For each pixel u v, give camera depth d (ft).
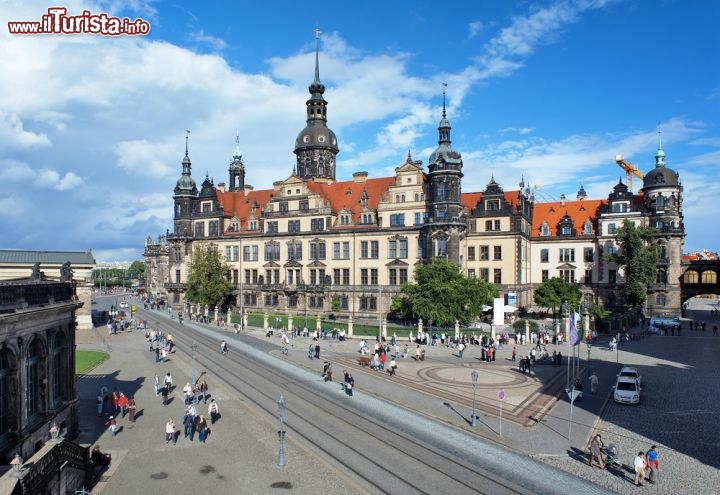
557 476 94.43
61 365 114.11
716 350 227.61
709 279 344.08
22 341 92.27
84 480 89.35
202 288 349.61
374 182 360.07
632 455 104.88
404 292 280.31
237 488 89.81
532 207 375.66
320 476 94.53
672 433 118.01
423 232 315.99
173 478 94.17
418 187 320.91
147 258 633.61
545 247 362.74
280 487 90.07
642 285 316.40
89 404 142.20
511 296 312.29
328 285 343.26
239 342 255.09
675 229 337.31
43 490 75.51
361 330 280.92
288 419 128.57
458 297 251.80
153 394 153.58
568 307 267.39
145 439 115.03
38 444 97.86
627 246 322.14
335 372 184.24
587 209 369.71
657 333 280.51
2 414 89.04
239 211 403.54
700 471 96.48
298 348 237.66
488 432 118.93
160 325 321.11
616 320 281.54
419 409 137.39
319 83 403.34
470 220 335.88
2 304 86.28
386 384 165.68
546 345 242.17
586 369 188.85
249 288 376.07
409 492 87.81
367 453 105.60
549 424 125.18
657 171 346.13
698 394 151.74
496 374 181.27
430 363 201.98
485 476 94.27
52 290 106.42
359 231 335.88
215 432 119.44
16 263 246.47
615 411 135.95
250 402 144.05
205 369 188.65
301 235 357.00
